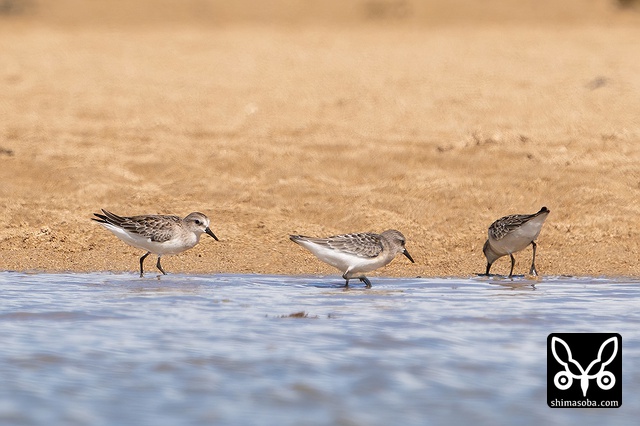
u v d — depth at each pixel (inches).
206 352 391.5
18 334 419.8
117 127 904.3
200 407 329.7
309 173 770.2
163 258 622.8
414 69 1141.7
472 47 1284.4
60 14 1755.7
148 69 1155.9
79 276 574.2
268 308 476.4
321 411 326.3
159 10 1814.7
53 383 353.4
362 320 447.5
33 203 709.3
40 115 945.5
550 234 658.2
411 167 776.9
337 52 1263.5
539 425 315.6
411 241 657.0
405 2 1811.0
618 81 1045.2
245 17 1774.1
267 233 668.1
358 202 716.7
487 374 365.1
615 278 578.6
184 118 942.4
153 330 427.2
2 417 318.3
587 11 1736.0
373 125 901.8
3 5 1745.8
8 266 601.9
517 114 925.8
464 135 853.8
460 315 458.6
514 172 753.6
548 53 1222.3
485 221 685.3
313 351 392.8
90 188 737.0
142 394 342.3
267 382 355.3
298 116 942.4
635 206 693.9
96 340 410.0
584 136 838.5
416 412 325.7
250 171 783.1
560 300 500.1
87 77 1107.3
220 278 573.0
